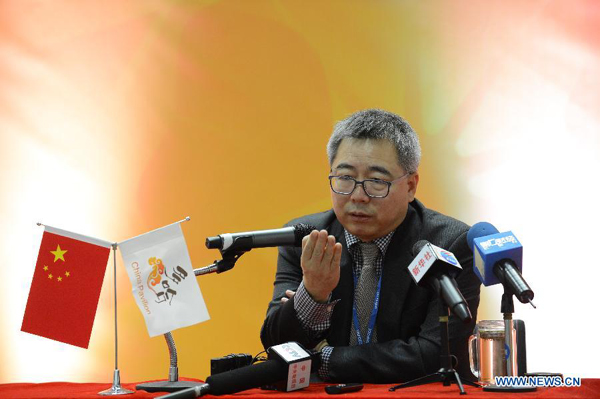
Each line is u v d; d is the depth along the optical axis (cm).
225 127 684
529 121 653
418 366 302
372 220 326
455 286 262
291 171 677
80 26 693
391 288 334
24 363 655
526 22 661
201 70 690
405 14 675
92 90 689
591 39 652
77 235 300
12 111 687
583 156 644
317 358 294
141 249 296
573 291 633
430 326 315
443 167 655
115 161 683
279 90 684
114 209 678
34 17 694
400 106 667
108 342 657
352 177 325
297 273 365
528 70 657
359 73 676
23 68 691
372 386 288
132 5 693
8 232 674
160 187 680
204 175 680
